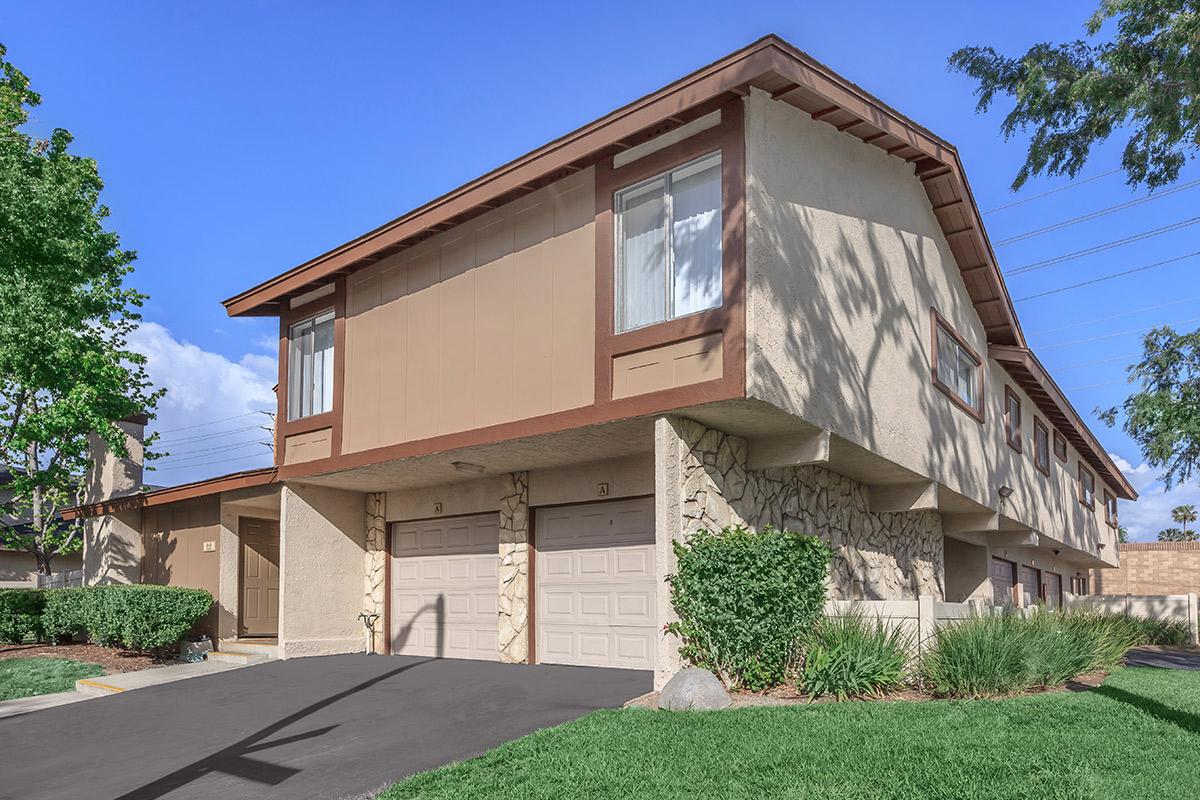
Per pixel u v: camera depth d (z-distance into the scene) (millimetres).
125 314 21500
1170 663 17797
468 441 12109
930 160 13719
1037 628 11008
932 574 17344
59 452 22188
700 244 10195
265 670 13617
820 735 7488
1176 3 12242
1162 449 23109
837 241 11680
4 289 16281
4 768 8484
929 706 8672
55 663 15086
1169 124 12664
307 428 14977
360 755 8070
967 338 16797
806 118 11188
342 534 15812
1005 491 18141
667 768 6719
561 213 11492
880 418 12461
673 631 9898
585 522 13055
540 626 13344
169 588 15617
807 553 10242
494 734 8422
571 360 11062
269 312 16406
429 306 13133
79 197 18578
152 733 9680
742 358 9469
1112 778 6375
